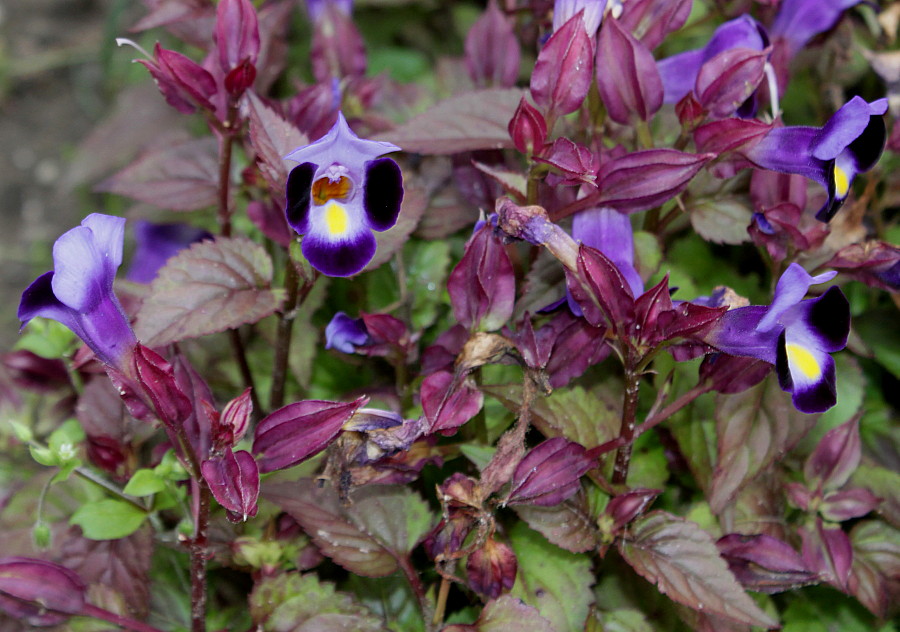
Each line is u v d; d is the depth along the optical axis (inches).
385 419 18.9
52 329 21.4
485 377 20.7
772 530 20.5
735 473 19.9
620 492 19.6
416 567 20.6
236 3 19.8
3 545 20.5
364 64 23.4
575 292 19.0
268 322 21.6
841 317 18.3
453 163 21.7
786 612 21.1
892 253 20.1
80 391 21.7
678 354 18.8
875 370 22.6
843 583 20.2
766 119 20.9
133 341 18.3
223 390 22.1
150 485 19.3
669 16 20.3
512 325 20.2
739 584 19.0
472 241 19.1
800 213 20.2
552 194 20.1
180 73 19.8
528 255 20.8
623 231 19.6
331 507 19.7
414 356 20.8
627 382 18.9
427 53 30.2
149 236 23.6
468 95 21.0
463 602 20.6
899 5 23.3
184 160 22.2
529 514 19.6
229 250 19.8
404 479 19.5
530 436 20.6
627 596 20.3
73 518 19.8
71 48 33.3
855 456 20.4
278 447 18.8
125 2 29.3
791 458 21.2
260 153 19.5
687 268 22.5
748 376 19.1
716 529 20.4
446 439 20.7
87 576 20.2
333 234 18.4
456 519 19.0
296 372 21.4
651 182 19.3
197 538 19.1
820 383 18.3
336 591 20.1
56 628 20.0
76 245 17.8
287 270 19.7
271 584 19.5
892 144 21.4
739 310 18.4
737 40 20.5
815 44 22.5
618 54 19.8
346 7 23.4
